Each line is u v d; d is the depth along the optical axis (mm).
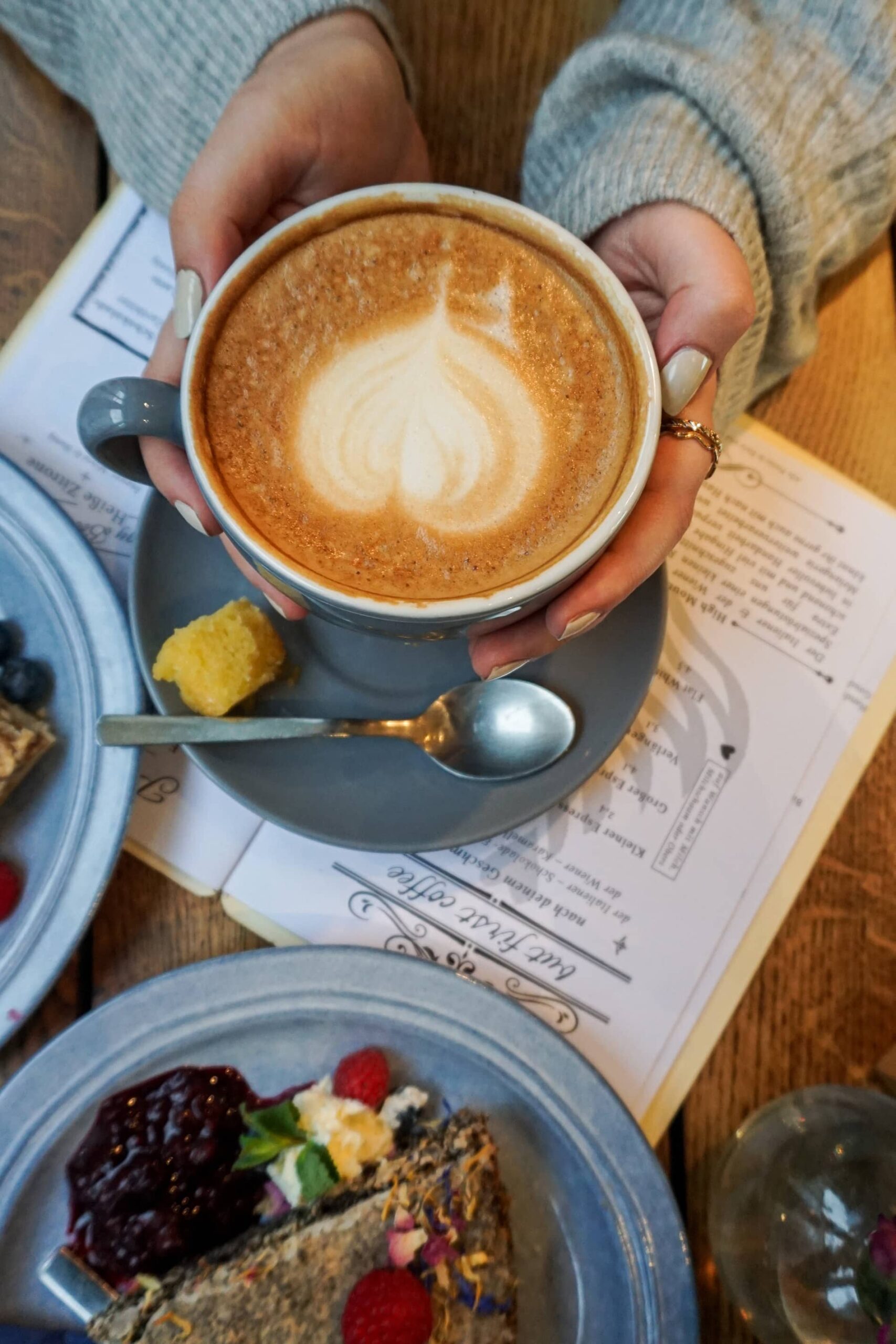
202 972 361
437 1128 377
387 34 405
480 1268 359
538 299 325
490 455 322
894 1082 381
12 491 378
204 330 318
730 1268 359
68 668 385
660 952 393
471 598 307
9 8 408
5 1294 358
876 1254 338
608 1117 355
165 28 388
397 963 364
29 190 426
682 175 364
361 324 325
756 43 382
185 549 385
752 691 410
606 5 453
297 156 372
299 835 381
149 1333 357
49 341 415
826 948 397
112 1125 366
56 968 356
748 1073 388
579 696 376
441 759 372
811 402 434
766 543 421
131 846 391
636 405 317
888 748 411
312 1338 363
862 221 410
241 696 371
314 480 319
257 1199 376
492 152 448
